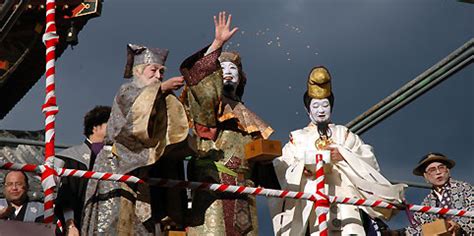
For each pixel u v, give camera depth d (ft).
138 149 22.15
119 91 22.59
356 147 27.09
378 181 25.96
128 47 23.79
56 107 21.95
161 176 23.31
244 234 23.30
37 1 34.81
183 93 24.56
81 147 25.04
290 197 23.43
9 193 24.29
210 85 23.65
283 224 25.82
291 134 27.27
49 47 22.41
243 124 24.68
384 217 25.91
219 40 23.86
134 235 22.21
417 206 25.50
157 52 23.65
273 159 24.54
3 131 34.73
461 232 27.48
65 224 23.27
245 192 22.86
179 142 22.04
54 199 23.30
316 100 27.20
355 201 24.30
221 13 24.13
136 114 21.93
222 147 24.07
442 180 28.55
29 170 21.33
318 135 27.02
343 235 25.67
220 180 23.66
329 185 26.25
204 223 23.11
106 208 22.38
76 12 35.24
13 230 20.54
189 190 26.12
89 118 25.27
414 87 31.96
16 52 35.68
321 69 27.40
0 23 26.86
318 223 24.35
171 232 22.36
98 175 21.71
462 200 28.04
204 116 23.73
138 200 22.39
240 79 25.62
